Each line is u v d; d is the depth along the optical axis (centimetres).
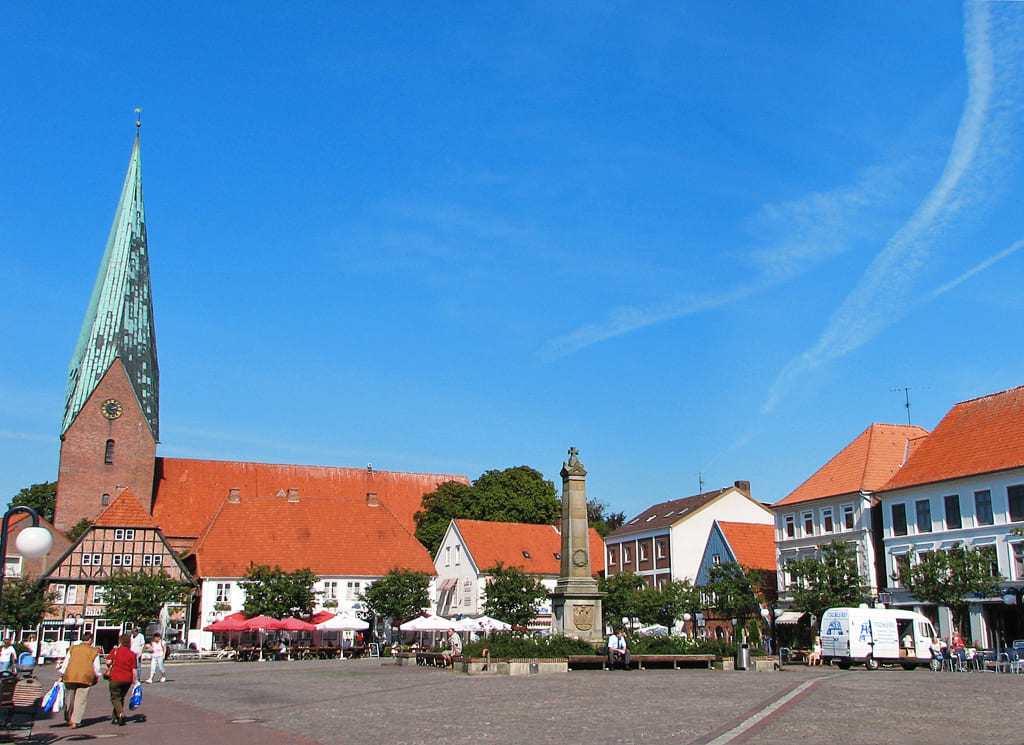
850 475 6544
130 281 9419
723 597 6350
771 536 7581
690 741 1659
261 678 3919
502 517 9350
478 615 8138
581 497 4253
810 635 6469
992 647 5228
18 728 2119
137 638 3847
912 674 3597
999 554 5325
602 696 2564
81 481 8994
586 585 4153
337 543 8394
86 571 7500
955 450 5862
